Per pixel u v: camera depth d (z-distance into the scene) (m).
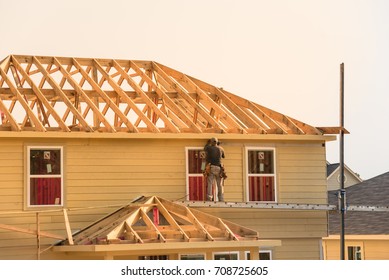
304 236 63.28
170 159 60.91
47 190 58.06
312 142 64.62
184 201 58.81
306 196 64.00
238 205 60.31
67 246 52.88
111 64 68.06
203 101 66.94
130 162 59.94
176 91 66.00
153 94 65.62
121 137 59.28
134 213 54.25
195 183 61.25
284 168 63.75
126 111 68.06
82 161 58.94
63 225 57.88
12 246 56.34
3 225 51.56
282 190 63.50
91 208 57.66
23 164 57.69
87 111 65.50
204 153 61.66
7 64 64.25
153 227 53.00
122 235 52.28
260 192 62.97
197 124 65.50
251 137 62.44
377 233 75.62
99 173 59.22
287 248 62.91
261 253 62.38
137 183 59.91
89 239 53.12
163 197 60.34
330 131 64.94
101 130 60.22
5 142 57.53
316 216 63.84
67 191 58.38
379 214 80.94
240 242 52.72
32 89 61.47
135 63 68.88
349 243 78.62
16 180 57.53
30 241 56.62
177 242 51.50
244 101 66.56
